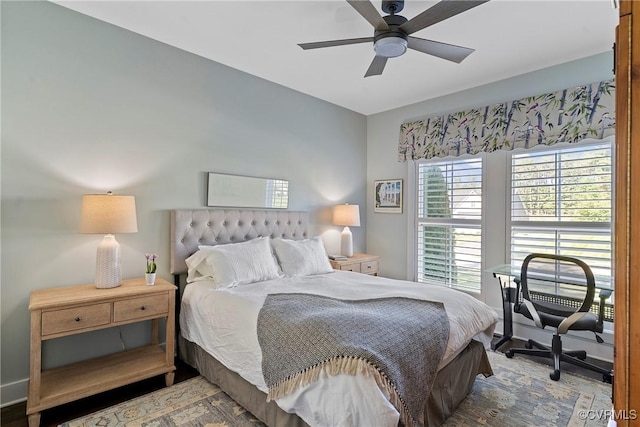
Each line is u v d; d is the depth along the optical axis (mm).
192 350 2605
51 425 1930
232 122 3316
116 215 2244
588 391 2344
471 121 3680
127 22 2553
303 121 3975
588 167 3004
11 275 2193
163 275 2855
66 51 2393
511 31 2564
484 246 3672
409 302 2139
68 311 2000
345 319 1756
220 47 2914
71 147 2416
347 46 2861
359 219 4438
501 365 2764
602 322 2422
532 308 2670
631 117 673
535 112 3215
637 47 673
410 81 3584
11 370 2186
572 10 2291
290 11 2359
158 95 2832
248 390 1977
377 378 1396
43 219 2309
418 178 4297
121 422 1950
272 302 2125
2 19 2162
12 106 2191
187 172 3008
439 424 1885
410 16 2381
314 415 1474
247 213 3354
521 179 3408
